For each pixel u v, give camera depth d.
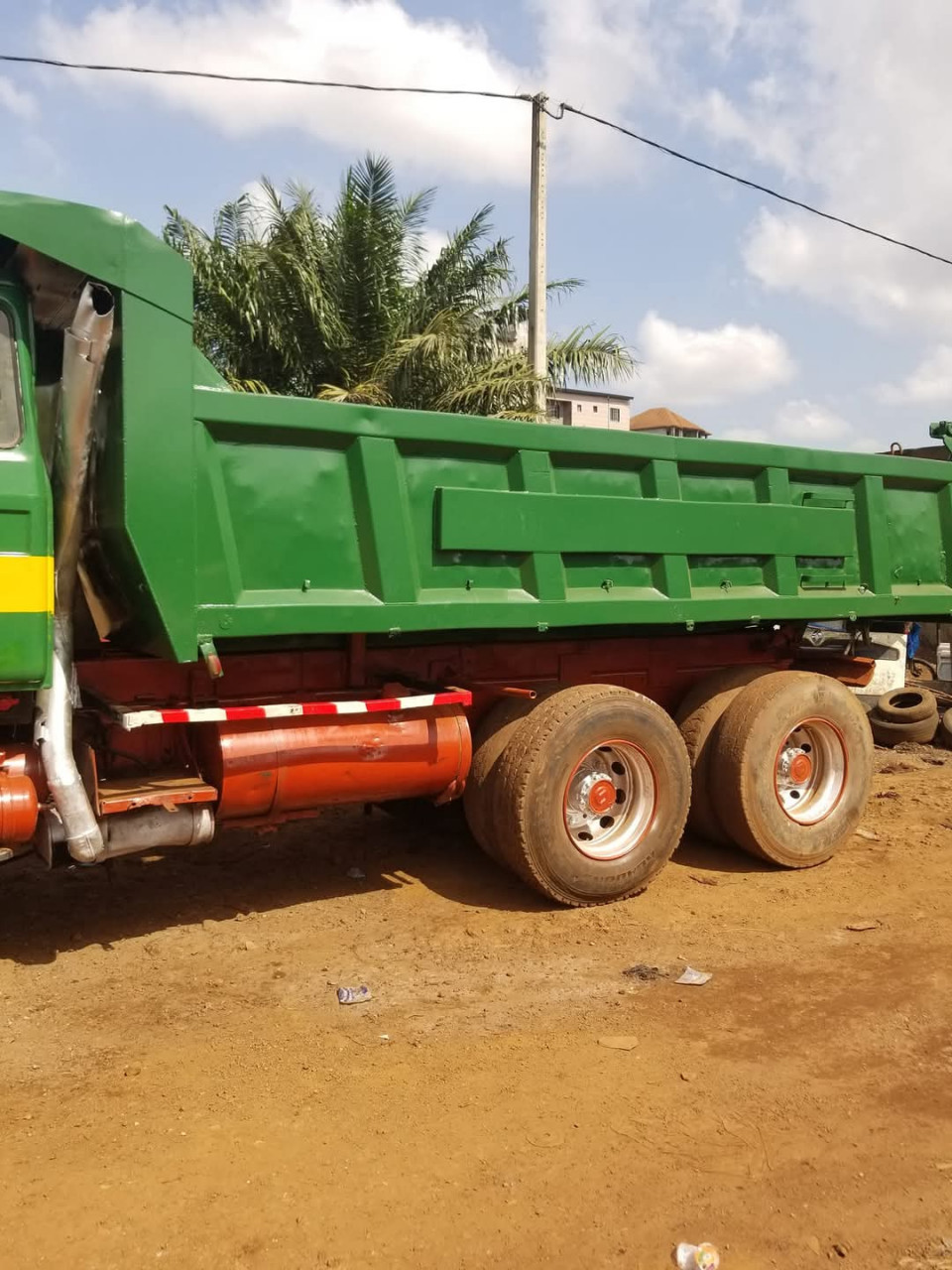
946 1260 2.92
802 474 6.98
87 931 5.44
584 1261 2.88
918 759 10.52
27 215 4.24
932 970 4.96
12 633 4.36
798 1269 2.87
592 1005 4.58
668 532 6.25
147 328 4.56
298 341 15.50
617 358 17.62
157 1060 4.04
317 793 5.26
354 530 5.28
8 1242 2.93
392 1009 4.53
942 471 7.73
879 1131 3.55
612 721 5.85
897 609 7.49
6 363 4.48
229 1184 3.21
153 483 4.59
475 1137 3.49
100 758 5.17
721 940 5.40
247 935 5.42
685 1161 3.36
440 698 5.55
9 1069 3.97
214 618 4.84
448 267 16.67
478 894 6.13
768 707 6.61
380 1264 2.86
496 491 5.62
